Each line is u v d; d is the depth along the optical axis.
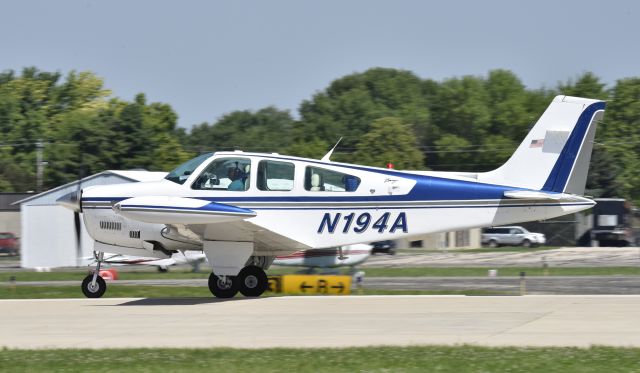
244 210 52.62
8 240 172.12
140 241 57.75
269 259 60.47
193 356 36.06
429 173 59.62
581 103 57.78
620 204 188.00
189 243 58.16
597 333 40.94
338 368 33.41
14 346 40.06
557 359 34.34
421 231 57.59
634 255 144.00
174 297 62.81
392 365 33.78
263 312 49.22
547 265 117.94
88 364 34.78
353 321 45.41
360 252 79.38
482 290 75.50
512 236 187.50
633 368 32.69
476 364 33.75
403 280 92.25
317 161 57.84
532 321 44.56
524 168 58.09
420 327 43.28
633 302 51.34
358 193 57.25
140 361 35.19
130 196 57.00
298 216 57.16
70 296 68.81
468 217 57.50
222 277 56.84
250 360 35.00
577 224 190.12
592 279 91.62
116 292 70.50
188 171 57.41
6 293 71.00
